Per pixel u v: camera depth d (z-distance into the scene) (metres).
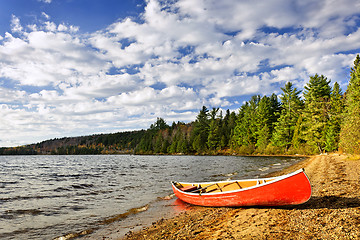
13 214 10.29
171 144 111.94
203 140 94.56
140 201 12.65
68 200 13.15
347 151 25.19
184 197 11.58
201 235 6.67
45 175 28.48
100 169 36.78
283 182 7.95
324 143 47.47
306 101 55.34
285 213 7.80
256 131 71.44
